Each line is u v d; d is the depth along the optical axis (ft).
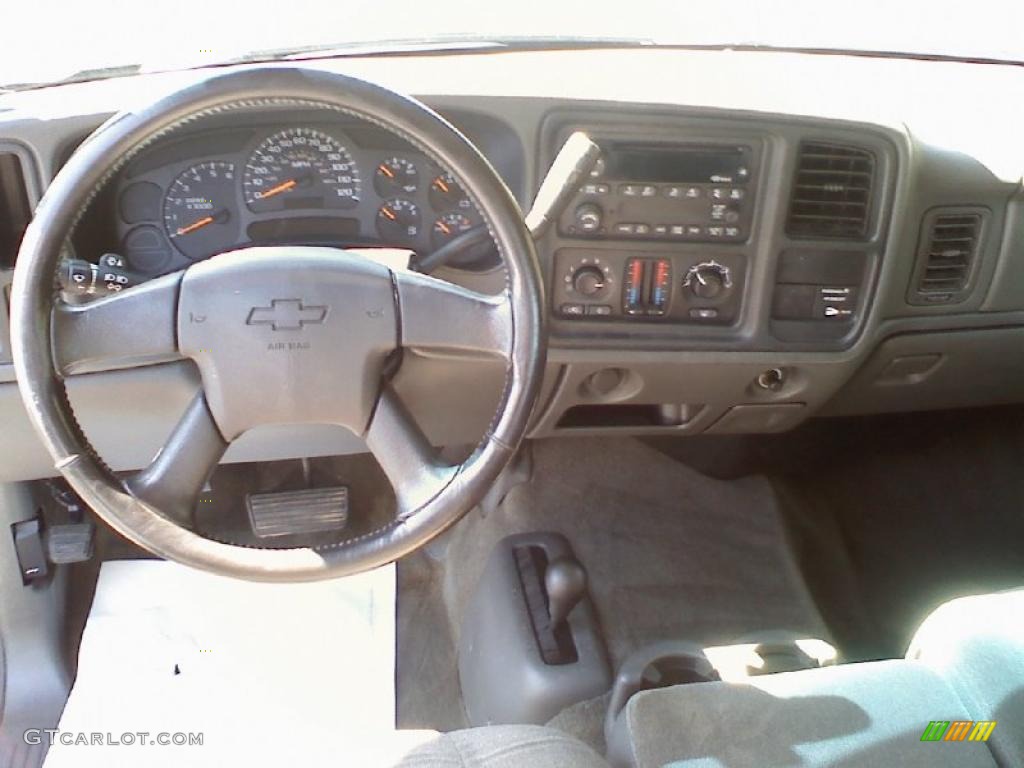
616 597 6.33
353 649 5.97
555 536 6.27
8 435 5.01
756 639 5.27
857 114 4.87
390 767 3.60
